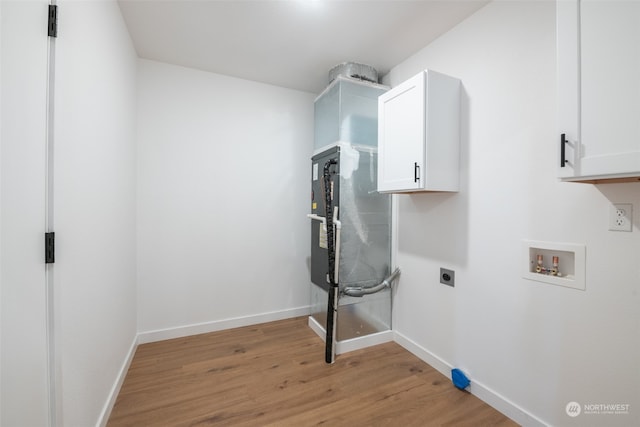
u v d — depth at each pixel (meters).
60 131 0.95
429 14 1.72
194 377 1.79
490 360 1.58
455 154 1.74
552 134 1.31
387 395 1.63
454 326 1.80
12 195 0.73
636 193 1.06
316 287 2.58
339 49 2.13
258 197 2.70
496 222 1.55
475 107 1.67
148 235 2.28
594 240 1.17
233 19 1.79
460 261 1.76
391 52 2.17
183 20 1.79
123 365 1.76
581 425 1.21
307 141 2.90
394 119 1.83
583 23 0.98
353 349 2.17
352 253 2.22
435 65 1.98
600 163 0.94
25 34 0.77
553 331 1.31
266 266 2.74
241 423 1.41
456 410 1.52
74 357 1.06
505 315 1.51
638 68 0.86
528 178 1.40
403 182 1.75
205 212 2.48
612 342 1.12
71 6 1.02
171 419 1.44
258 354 2.09
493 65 1.57
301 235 2.88
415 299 2.12
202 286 2.48
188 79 2.41
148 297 2.29
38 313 0.84
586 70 0.97
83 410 1.14
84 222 1.15
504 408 1.49
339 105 2.18
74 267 1.06
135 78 2.15
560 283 1.27
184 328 2.39
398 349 2.19
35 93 0.82
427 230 2.02
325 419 1.44
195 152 2.44
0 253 0.68
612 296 1.12
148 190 2.28
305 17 1.77
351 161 2.20
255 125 2.67
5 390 0.70
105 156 1.41
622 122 0.89
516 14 1.46
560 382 1.28
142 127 2.25
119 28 1.66
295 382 1.75
